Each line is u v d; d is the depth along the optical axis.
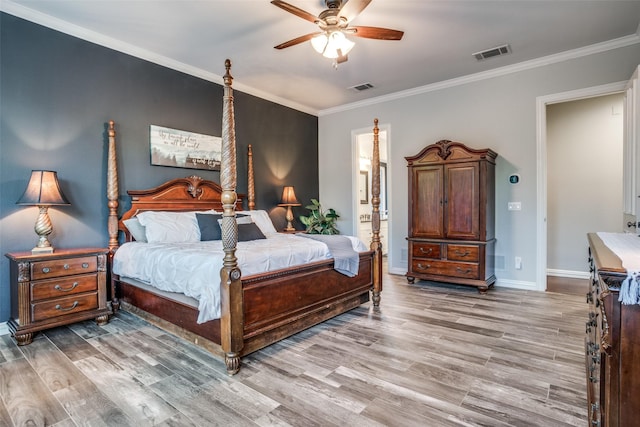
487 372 2.22
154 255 2.94
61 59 3.27
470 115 4.65
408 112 5.20
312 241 3.38
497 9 3.00
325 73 4.46
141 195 3.76
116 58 3.65
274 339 2.62
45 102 3.18
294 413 1.81
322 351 2.57
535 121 4.20
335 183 6.14
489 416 1.76
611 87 3.72
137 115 3.82
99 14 3.08
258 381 2.14
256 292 2.47
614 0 2.87
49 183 2.93
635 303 0.94
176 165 4.16
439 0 2.86
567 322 3.13
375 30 2.70
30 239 3.10
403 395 1.97
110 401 1.93
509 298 3.93
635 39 3.56
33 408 1.86
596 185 4.99
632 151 2.80
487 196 4.18
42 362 2.41
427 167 4.52
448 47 3.74
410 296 4.07
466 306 3.65
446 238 4.38
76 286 3.01
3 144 2.95
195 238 3.69
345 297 3.33
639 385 0.96
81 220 3.41
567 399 1.90
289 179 5.73
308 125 6.11
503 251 4.48
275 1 2.35
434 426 1.69
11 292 2.91
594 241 1.82
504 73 4.38
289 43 2.89
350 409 1.84
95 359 2.46
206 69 4.36
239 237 3.56
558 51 3.90
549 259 5.34
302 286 2.87
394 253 5.41
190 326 2.60
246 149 5.03
